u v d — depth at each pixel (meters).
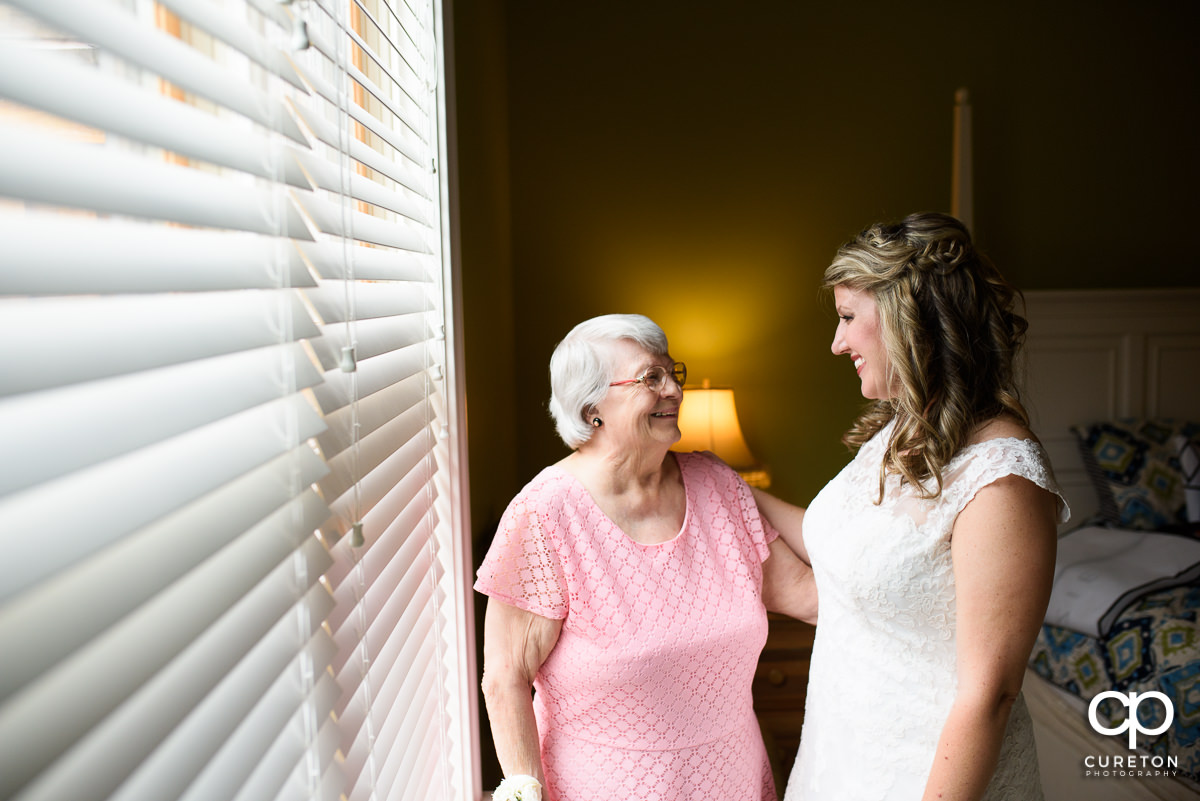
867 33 3.35
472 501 1.91
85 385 0.44
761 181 3.37
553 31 3.29
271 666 0.59
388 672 0.90
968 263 1.11
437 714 1.24
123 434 0.42
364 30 1.09
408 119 1.22
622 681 1.25
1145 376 3.43
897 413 1.17
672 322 3.39
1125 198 3.44
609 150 3.33
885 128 3.38
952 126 3.38
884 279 1.12
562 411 1.33
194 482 0.49
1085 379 3.43
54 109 0.38
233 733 0.52
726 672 1.32
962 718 1.01
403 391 1.08
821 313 3.41
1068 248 3.46
